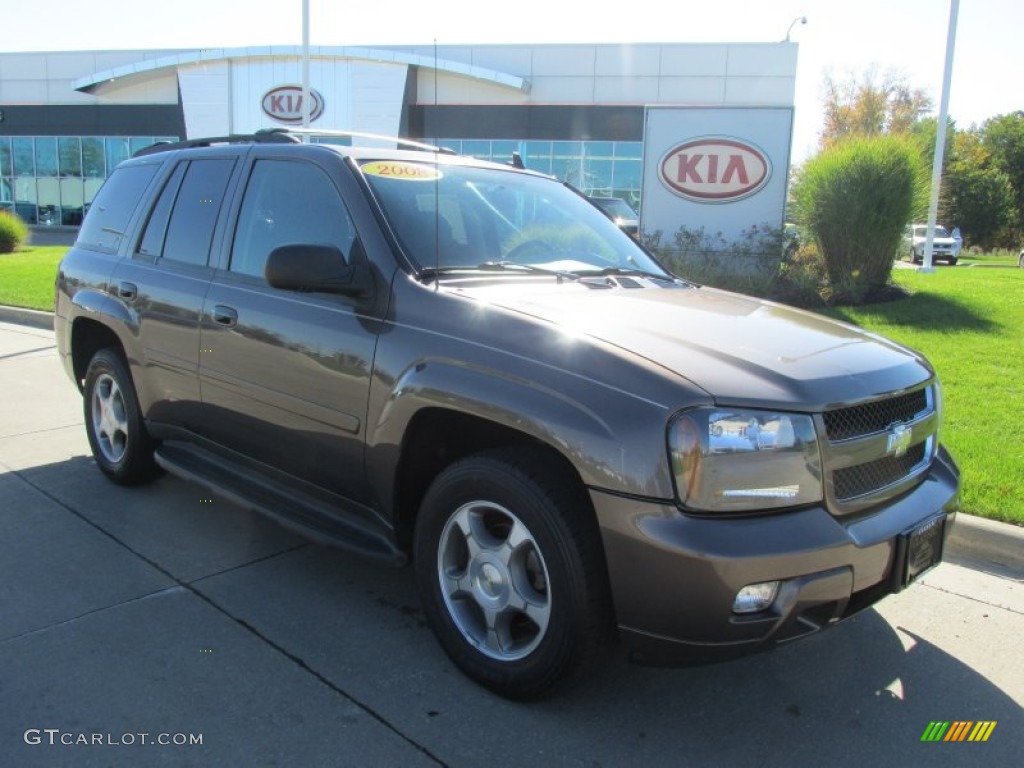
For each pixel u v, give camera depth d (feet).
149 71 121.49
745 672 10.82
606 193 108.99
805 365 9.30
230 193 13.82
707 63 104.83
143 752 8.77
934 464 10.81
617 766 8.87
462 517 10.11
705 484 8.20
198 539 14.42
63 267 17.69
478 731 9.36
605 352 9.02
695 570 8.07
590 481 8.55
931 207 56.90
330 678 10.29
